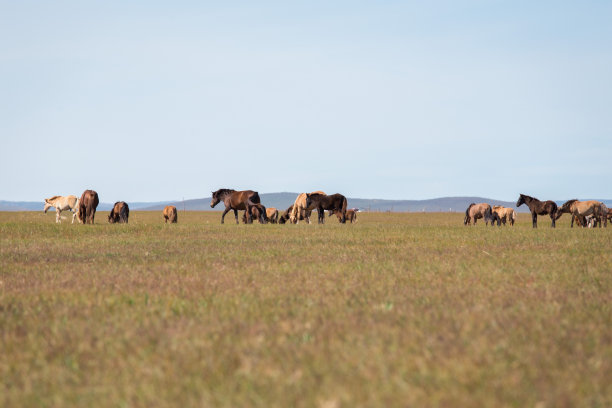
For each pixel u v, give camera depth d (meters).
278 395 14.56
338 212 135.50
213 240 68.81
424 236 72.88
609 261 43.12
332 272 38.62
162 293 31.08
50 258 50.31
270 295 29.55
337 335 20.53
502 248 55.53
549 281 33.59
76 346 19.91
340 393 14.41
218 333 21.23
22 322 23.81
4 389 15.88
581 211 119.44
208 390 15.20
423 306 26.19
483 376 15.62
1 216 182.50
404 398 14.05
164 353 18.52
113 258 49.94
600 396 14.00
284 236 75.00
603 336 19.75
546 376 15.61
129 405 14.27
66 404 14.63
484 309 24.91
